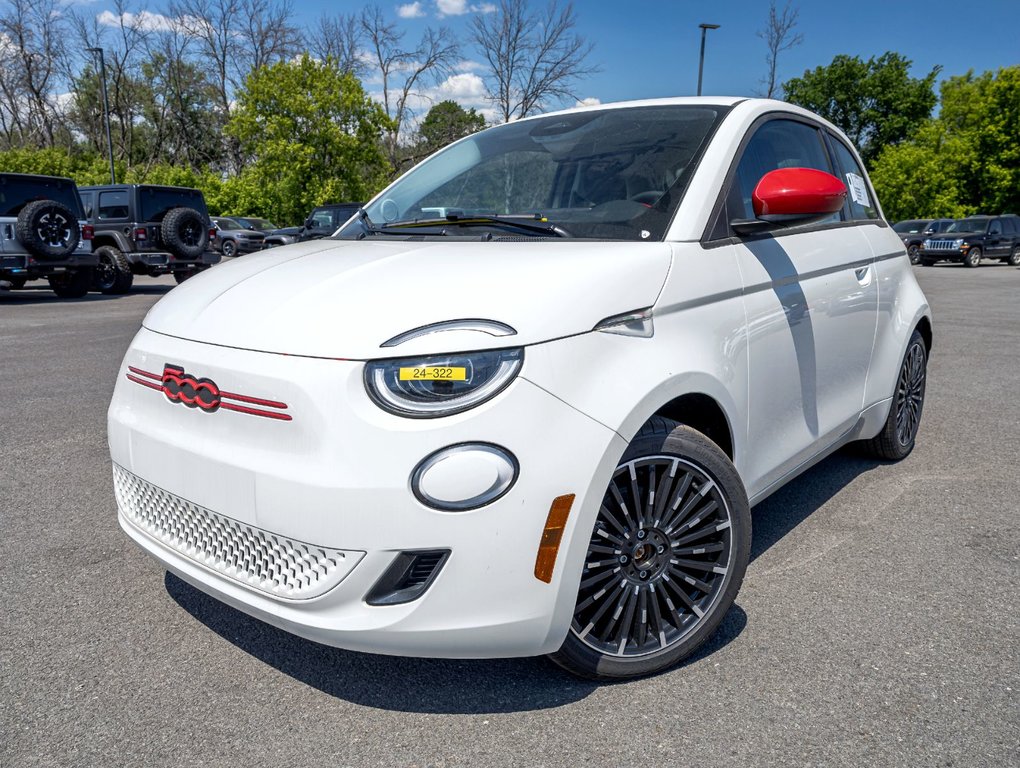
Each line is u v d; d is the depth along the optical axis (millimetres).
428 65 42500
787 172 2484
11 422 5195
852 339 3301
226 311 2168
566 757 1911
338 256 2441
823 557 3072
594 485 1951
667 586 2283
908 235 26984
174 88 56500
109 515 3570
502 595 1881
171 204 15461
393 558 1838
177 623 2582
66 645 2438
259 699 2156
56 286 14203
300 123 34562
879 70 61031
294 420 1874
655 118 2973
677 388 2148
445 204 2980
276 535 1913
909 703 2117
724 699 2141
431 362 1848
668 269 2256
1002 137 38000
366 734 2006
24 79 51000
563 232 2477
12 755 1916
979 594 2754
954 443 4621
